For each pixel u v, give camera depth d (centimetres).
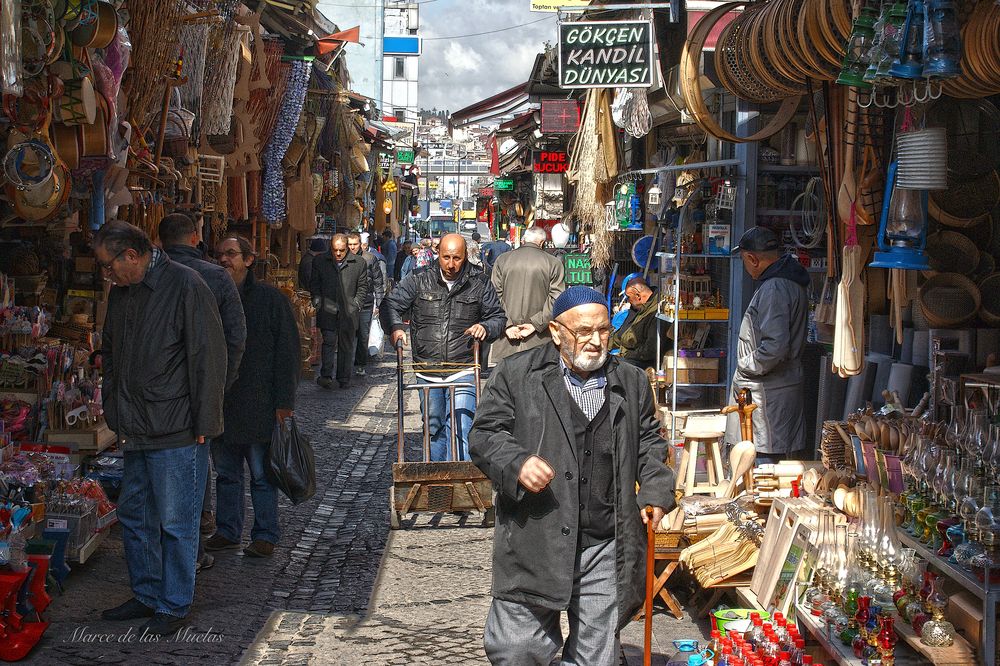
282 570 659
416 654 518
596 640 388
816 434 752
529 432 387
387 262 2914
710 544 555
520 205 3036
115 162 684
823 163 659
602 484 387
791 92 689
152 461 528
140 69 766
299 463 662
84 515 599
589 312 380
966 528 401
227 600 591
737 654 438
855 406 655
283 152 1377
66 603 562
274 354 666
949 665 385
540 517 380
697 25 719
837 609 432
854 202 573
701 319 908
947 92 527
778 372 673
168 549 532
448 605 596
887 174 554
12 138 582
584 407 389
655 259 1141
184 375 527
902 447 502
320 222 2130
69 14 594
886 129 584
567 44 959
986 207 586
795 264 681
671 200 1050
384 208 3428
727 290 935
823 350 812
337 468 973
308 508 823
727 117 948
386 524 779
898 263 526
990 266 581
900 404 557
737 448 594
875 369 652
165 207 911
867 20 475
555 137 2177
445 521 791
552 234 1730
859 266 573
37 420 684
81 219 775
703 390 970
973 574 397
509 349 929
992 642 385
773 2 630
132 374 522
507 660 384
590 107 1347
